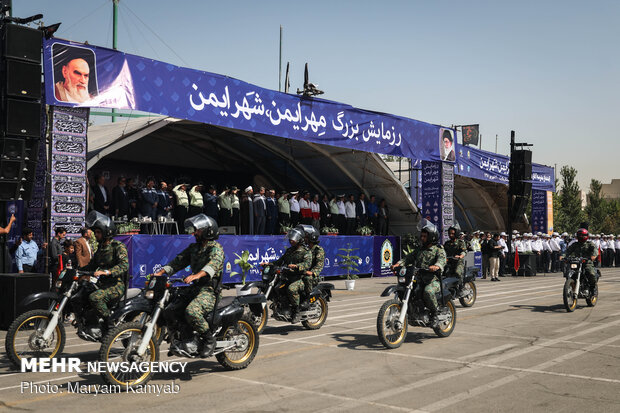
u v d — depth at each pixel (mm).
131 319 6629
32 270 11797
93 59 12289
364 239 22188
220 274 6656
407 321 8641
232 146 24250
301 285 9609
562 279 23328
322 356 7703
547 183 34438
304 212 22484
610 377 6484
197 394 5801
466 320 11023
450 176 23719
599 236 35219
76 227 11883
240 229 20609
